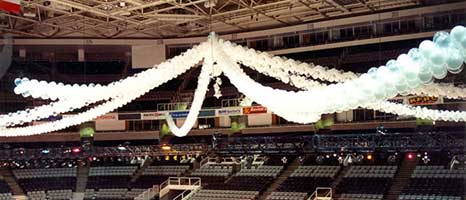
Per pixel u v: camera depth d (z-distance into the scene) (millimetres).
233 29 40406
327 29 38219
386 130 37625
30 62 43906
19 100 43312
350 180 37344
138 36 41719
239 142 38562
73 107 16125
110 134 44875
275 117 42031
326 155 36812
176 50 42875
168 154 40344
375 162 38562
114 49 43562
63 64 45062
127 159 45094
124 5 31500
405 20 36094
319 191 37188
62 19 36375
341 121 39469
